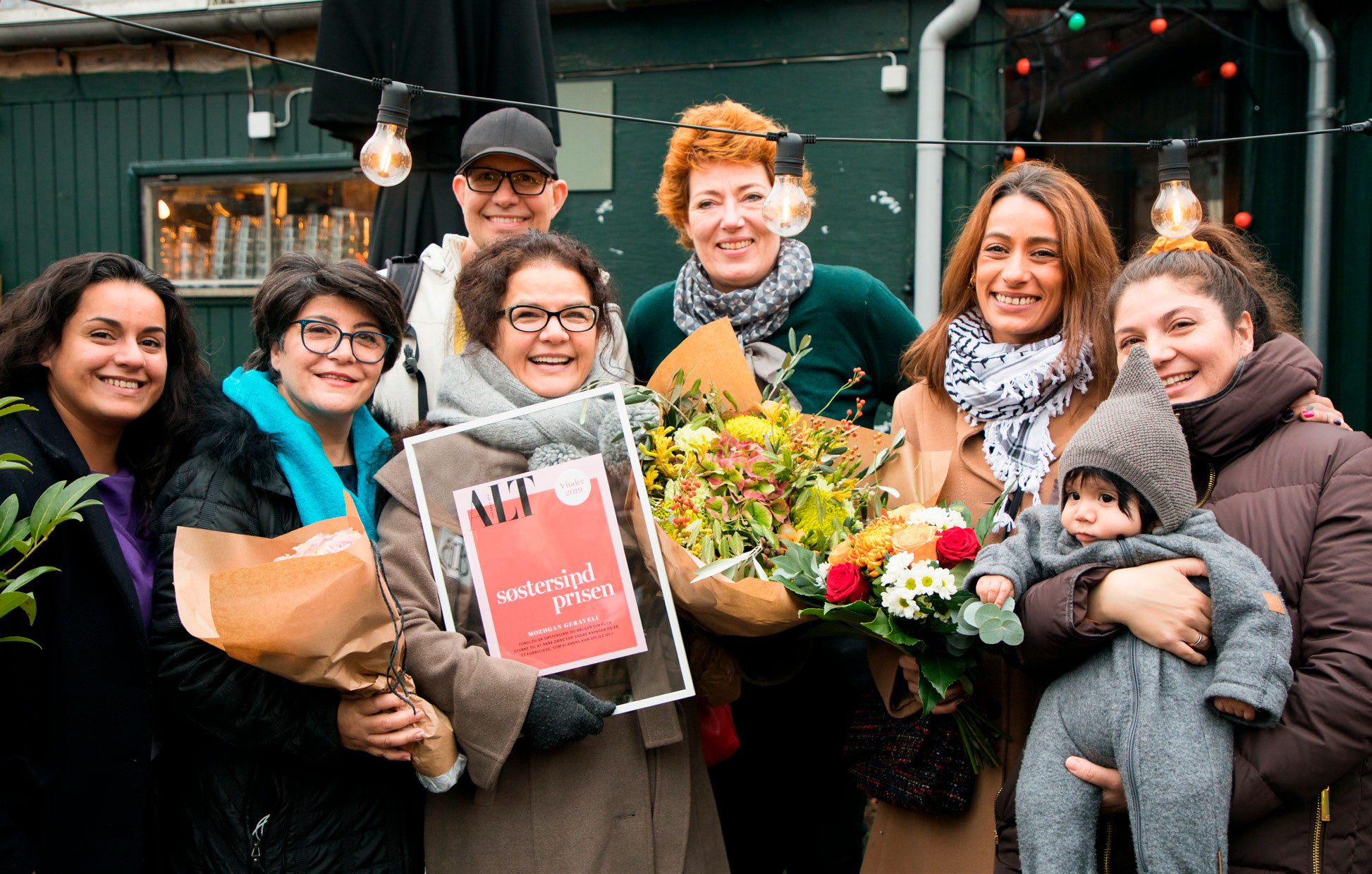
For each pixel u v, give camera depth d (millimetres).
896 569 1607
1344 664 1397
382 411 2086
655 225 4316
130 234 4852
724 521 1777
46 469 1601
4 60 4906
